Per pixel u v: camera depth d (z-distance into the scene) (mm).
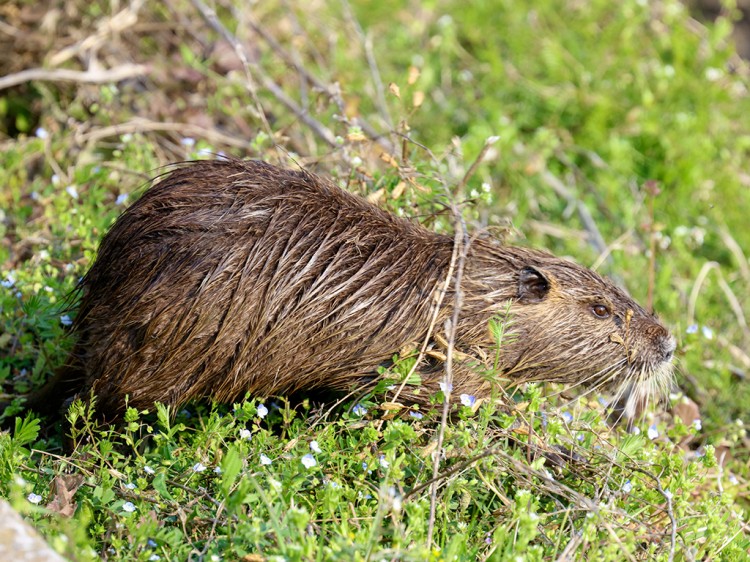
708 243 11344
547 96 12336
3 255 8523
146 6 11742
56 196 9094
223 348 6562
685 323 9812
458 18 13594
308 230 6703
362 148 8555
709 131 12391
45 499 5883
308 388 7031
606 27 13641
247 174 6793
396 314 6828
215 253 6461
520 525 5910
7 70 10805
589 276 7414
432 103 12258
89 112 10633
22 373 7656
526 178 11234
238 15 11711
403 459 6047
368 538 5340
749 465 8258
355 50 12664
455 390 6988
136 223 6605
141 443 6785
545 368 7363
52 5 10984
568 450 7086
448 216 8492
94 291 6746
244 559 5309
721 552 6520
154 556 5398
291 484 5906
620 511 6113
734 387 9297
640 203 11328
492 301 7078
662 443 7711
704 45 13719
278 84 11523
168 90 10883
